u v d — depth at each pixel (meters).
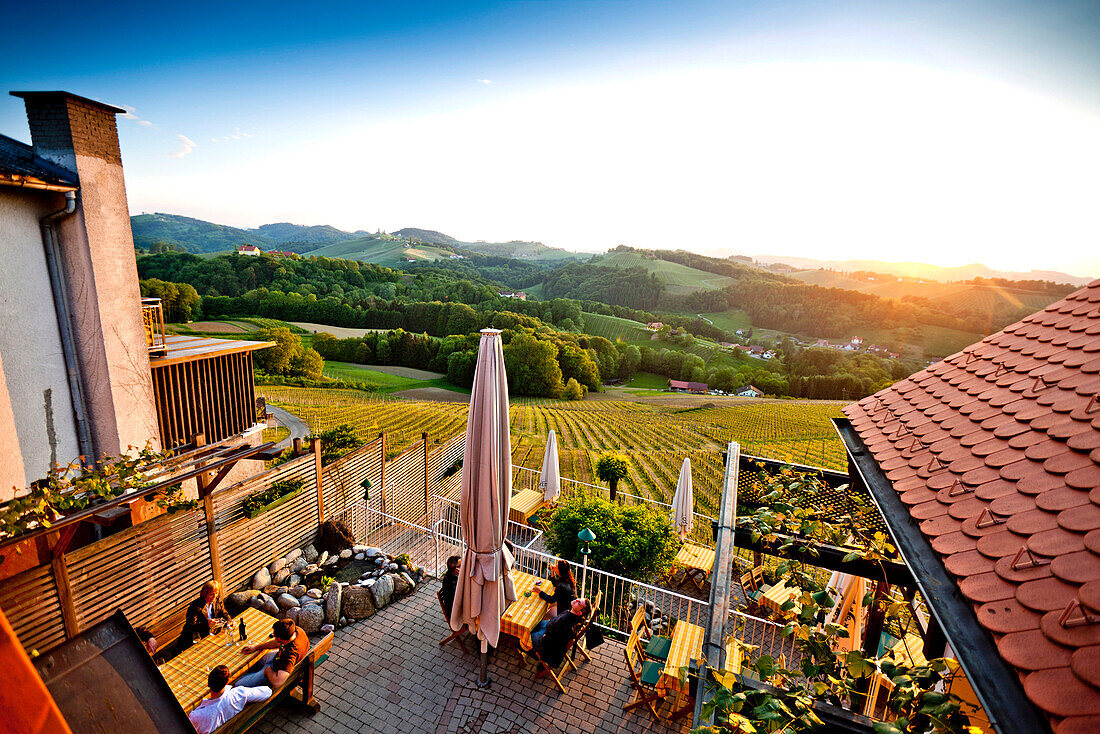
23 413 7.31
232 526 6.74
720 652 3.29
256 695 4.58
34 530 4.75
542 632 5.74
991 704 1.99
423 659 6.09
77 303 7.80
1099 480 2.61
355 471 9.14
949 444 3.91
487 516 5.47
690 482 11.10
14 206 7.08
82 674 2.47
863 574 4.86
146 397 8.69
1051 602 2.16
